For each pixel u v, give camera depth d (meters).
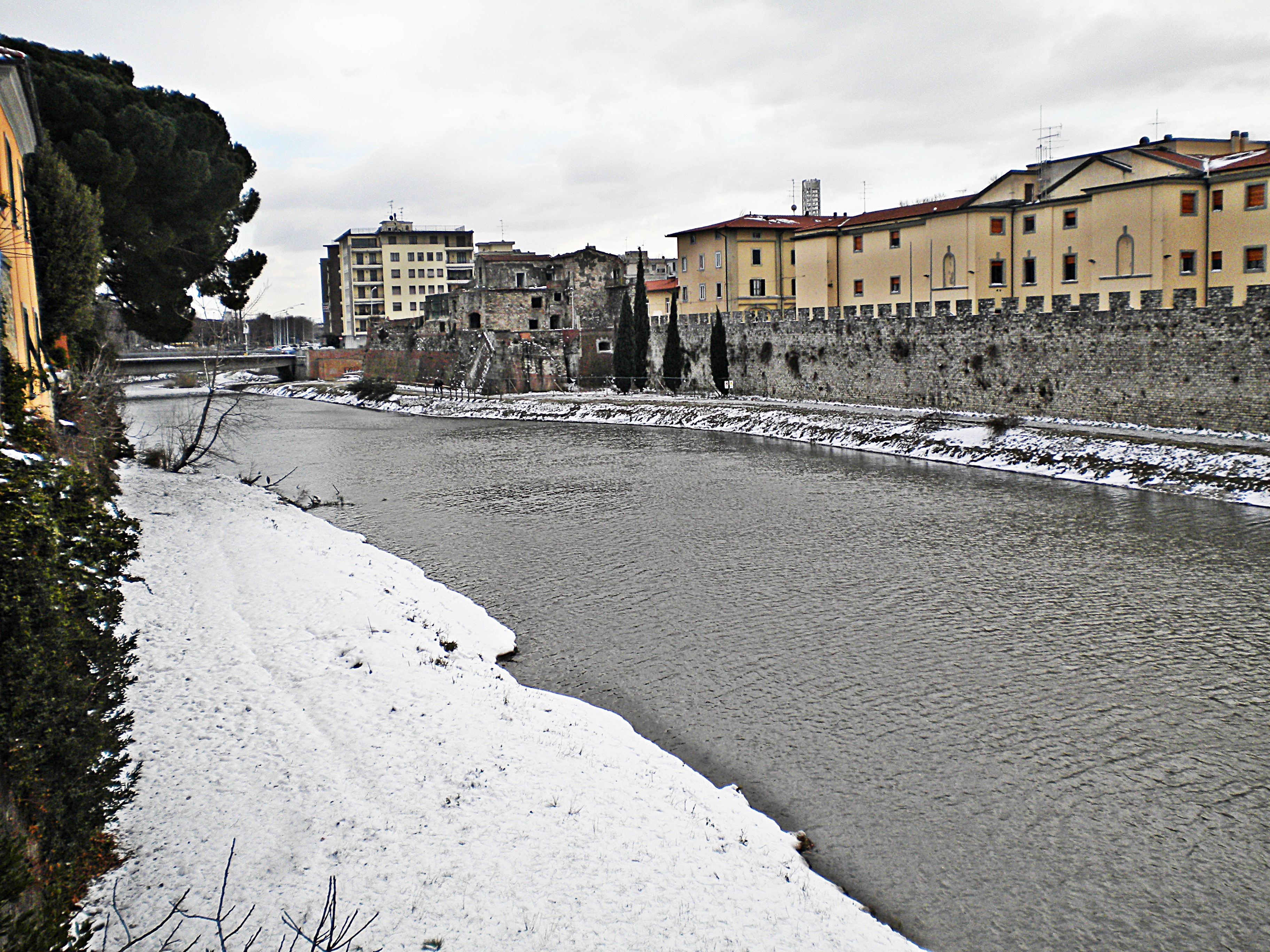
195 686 20.73
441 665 23.53
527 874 14.48
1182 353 50.56
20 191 36.28
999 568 33.59
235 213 72.56
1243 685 23.16
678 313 109.00
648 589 31.98
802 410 73.31
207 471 54.91
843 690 23.42
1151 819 17.59
